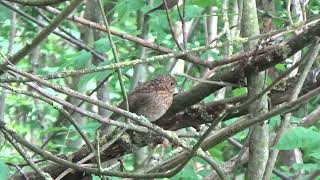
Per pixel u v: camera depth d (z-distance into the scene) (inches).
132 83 499.2
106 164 350.6
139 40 358.0
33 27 587.2
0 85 243.6
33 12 555.8
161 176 254.8
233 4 459.5
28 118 668.7
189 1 450.3
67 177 331.6
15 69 243.0
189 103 332.5
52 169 328.2
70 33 543.5
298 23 258.7
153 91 349.7
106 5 585.6
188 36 526.6
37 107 617.9
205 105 331.3
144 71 516.1
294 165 327.6
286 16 402.0
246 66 298.0
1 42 516.1
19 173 328.2
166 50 353.1
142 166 490.6
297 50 285.7
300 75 299.9
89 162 335.6
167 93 345.7
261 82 297.9
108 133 334.3
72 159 334.0
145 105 347.9
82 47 498.3
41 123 614.2
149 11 413.1
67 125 571.5
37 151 251.1
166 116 345.7
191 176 388.8
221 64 312.3
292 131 226.8
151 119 347.6
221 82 311.6
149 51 534.3
